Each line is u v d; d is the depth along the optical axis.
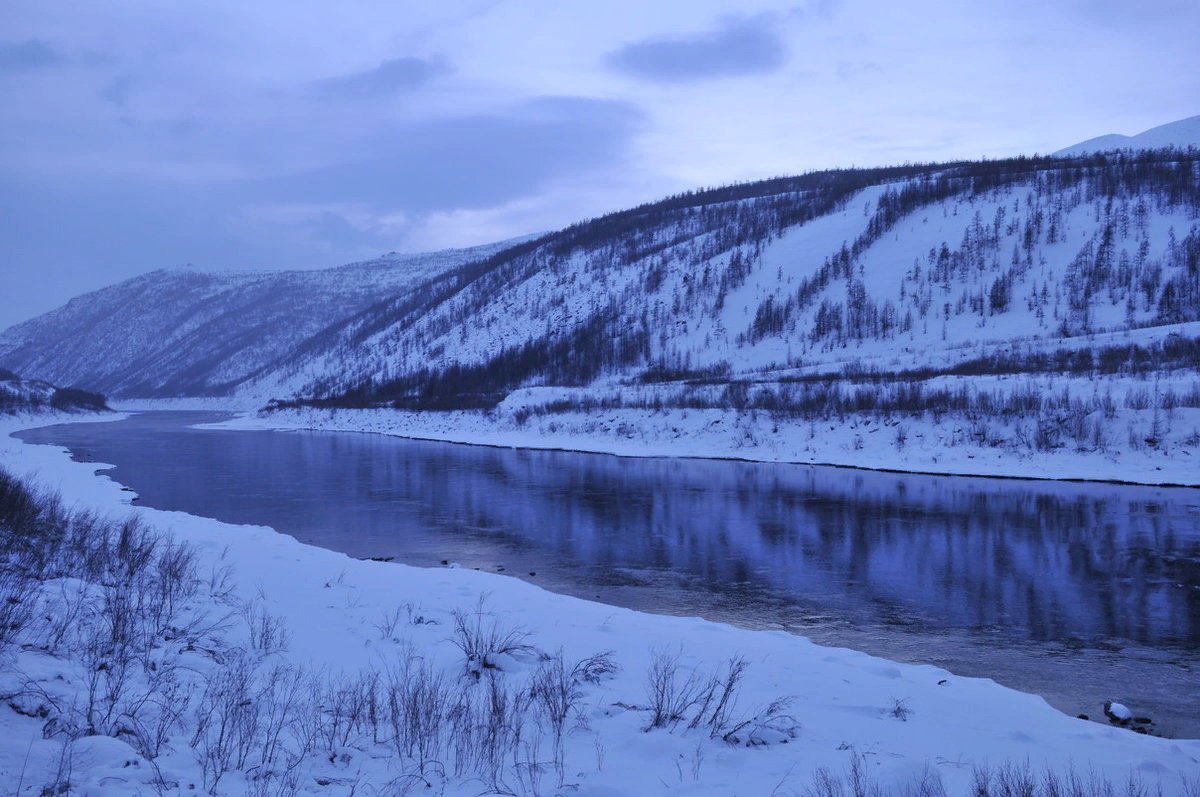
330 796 5.82
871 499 30.56
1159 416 36.47
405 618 12.52
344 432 79.56
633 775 6.64
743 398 52.34
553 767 6.77
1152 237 88.19
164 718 7.00
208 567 15.03
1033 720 9.18
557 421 59.78
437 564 19.91
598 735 7.70
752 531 24.38
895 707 9.07
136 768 5.81
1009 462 37.19
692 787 6.34
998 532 23.98
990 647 13.59
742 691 9.50
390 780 6.23
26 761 5.64
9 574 10.70
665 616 14.27
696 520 26.33
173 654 9.10
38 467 38.28
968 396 42.97
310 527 25.33
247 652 9.78
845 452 42.47
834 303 92.50
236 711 7.25
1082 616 15.47
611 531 24.47
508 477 38.50
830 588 17.59
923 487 33.56
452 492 33.34
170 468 43.28
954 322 82.31
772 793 6.25
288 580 14.85
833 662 11.38
